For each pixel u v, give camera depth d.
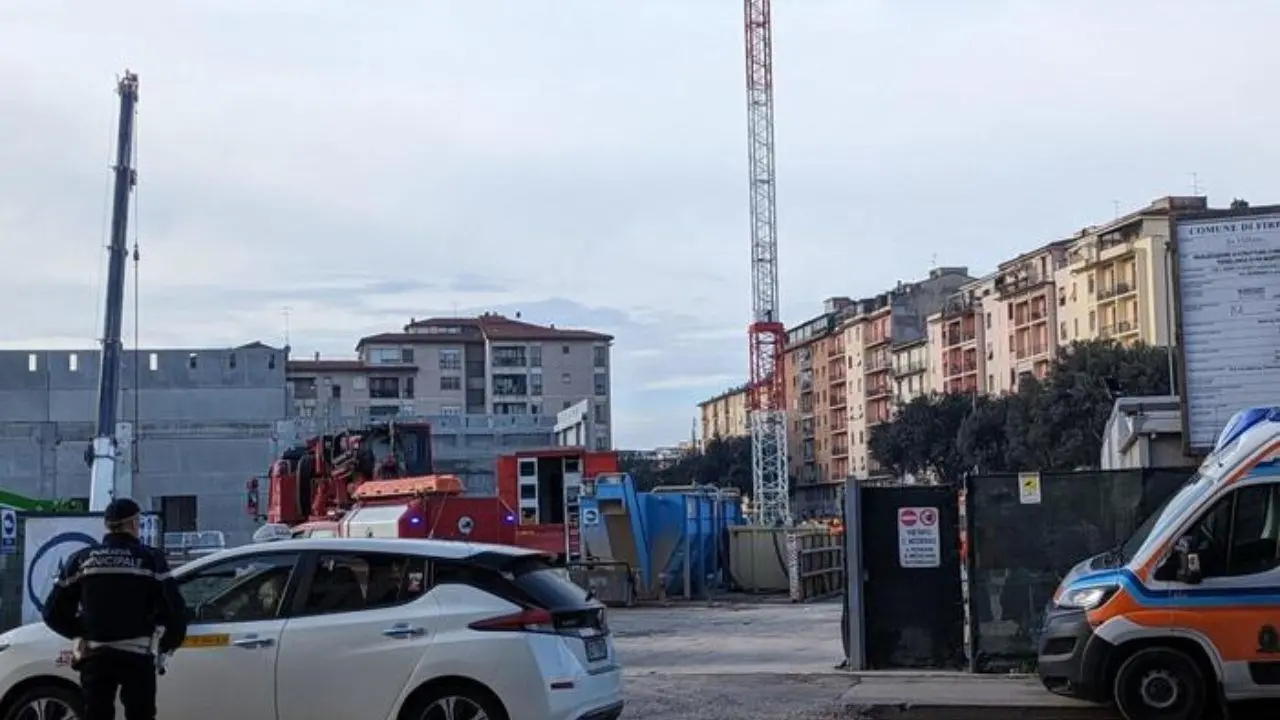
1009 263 119.62
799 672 15.55
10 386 54.69
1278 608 11.43
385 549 9.94
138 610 8.72
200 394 56.16
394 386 139.62
